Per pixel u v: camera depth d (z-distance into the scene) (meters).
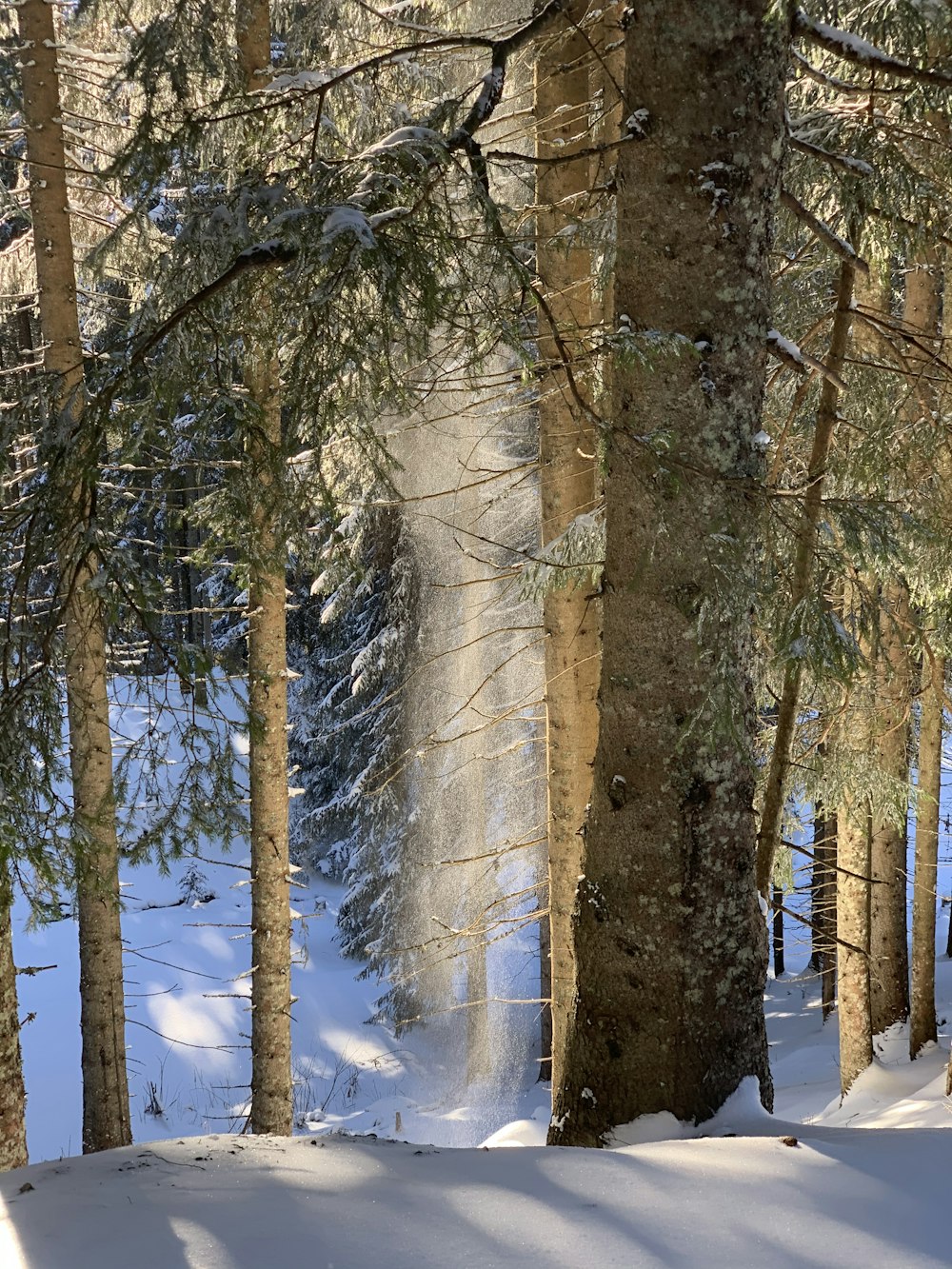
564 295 5.18
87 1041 7.05
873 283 5.55
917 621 6.77
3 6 6.27
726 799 3.31
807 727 6.89
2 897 3.18
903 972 10.12
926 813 8.83
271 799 6.90
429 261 3.03
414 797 13.80
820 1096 9.48
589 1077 3.42
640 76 3.20
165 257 3.20
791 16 3.12
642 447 3.21
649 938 3.29
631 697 3.34
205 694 3.16
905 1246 2.02
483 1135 12.01
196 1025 14.23
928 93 3.79
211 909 17.20
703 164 3.14
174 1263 1.92
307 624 15.97
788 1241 2.04
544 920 12.79
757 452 3.31
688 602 3.24
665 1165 2.46
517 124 6.34
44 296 6.37
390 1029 14.62
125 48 6.53
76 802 6.27
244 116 3.89
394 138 3.03
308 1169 2.47
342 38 5.96
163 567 3.56
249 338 3.37
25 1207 2.23
